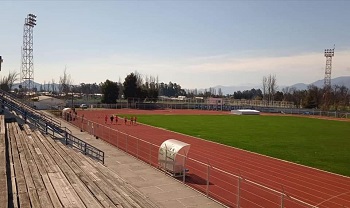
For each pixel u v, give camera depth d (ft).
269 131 146.82
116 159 74.90
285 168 76.02
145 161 74.49
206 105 317.42
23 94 290.35
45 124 91.71
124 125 158.51
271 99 416.67
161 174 62.69
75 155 59.31
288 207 49.49
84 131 121.39
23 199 30.86
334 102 323.16
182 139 116.98
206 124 171.83
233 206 48.52
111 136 112.78
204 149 97.86
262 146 105.81
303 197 55.36
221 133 135.85
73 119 154.40
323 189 60.34
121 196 39.32
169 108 308.81
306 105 313.32
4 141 51.13
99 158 72.64
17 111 100.63
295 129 157.07
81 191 36.42
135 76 332.60
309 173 71.97
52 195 33.09
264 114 266.36
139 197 41.65
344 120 216.13
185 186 55.52
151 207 38.45
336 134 140.36
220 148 100.12
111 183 44.37
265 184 62.34
